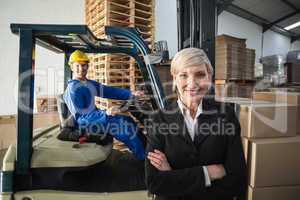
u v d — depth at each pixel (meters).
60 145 2.14
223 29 8.27
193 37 2.41
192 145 1.40
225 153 1.41
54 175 1.99
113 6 3.58
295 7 8.18
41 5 5.80
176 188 1.34
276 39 10.48
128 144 2.44
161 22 6.14
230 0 7.09
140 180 2.14
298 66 4.95
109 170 2.31
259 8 8.30
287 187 1.94
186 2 2.67
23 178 1.96
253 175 1.90
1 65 5.78
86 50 2.86
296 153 1.94
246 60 5.01
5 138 4.82
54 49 2.75
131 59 3.48
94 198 1.96
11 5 5.70
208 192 1.37
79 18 5.97
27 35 1.85
